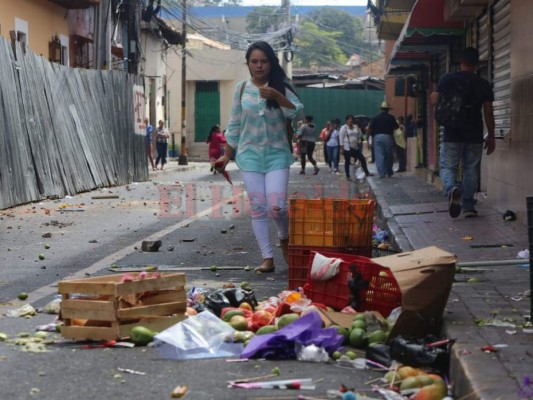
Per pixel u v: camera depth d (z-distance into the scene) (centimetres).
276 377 581
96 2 2958
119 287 677
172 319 701
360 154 3206
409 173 3222
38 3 2905
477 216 1434
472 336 615
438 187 2227
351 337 654
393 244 1266
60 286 696
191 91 5797
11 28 2675
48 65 2328
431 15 1991
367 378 580
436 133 2470
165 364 619
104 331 683
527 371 522
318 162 5300
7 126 2006
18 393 551
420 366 587
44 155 2242
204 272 1055
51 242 1389
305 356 623
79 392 552
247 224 1633
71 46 3291
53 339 700
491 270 930
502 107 1525
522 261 962
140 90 3231
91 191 2575
